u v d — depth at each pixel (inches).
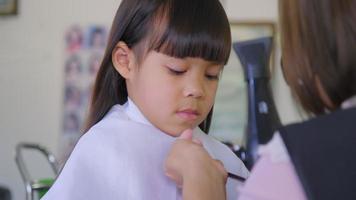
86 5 97.6
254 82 40.2
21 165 74.1
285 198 19.0
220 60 29.8
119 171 28.2
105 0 96.7
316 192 17.9
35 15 100.1
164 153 29.2
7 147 102.0
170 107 29.0
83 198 27.8
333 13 19.8
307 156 18.6
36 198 55.2
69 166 28.9
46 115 100.1
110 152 28.7
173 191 28.3
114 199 27.9
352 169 18.1
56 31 99.1
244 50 40.2
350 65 19.6
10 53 101.4
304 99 21.0
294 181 19.0
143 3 30.1
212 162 26.2
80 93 98.0
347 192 17.8
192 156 26.2
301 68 20.8
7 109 102.2
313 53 20.3
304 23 20.5
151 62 29.1
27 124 101.3
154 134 29.6
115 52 31.3
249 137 39.9
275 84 80.9
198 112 29.5
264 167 20.4
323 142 18.7
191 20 28.9
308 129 19.3
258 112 39.8
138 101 30.4
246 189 20.4
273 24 88.4
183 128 29.6
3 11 101.2
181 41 28.4
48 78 100.0
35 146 73.0
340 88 20.0
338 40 19.7
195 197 24.4
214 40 29.1
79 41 98.0
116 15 31.9
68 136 98.7
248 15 89.4
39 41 100.1
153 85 29.1
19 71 101.3
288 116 81.9
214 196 24.7
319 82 20.5
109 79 33.0
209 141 33.1
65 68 98.9
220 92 89.5
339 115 19.3
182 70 28.9
